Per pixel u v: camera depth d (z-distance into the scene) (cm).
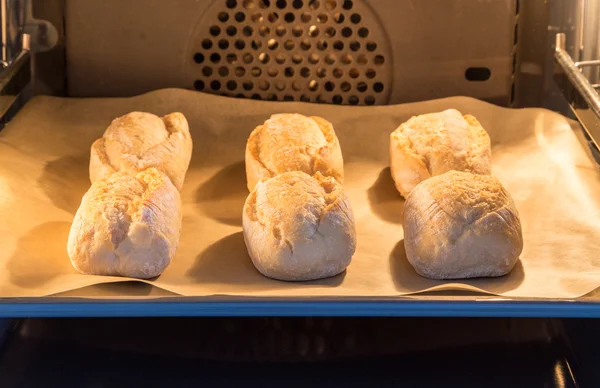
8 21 101
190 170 101
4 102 98
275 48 106
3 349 78
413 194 89
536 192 95
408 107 105
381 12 104
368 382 76
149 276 83
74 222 85
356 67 106
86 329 81
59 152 100
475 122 100
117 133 96
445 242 84
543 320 82
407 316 78
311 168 94
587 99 93
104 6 104
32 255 84
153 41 105
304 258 83
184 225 92
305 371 77
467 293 79
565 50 104
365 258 87
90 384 75
